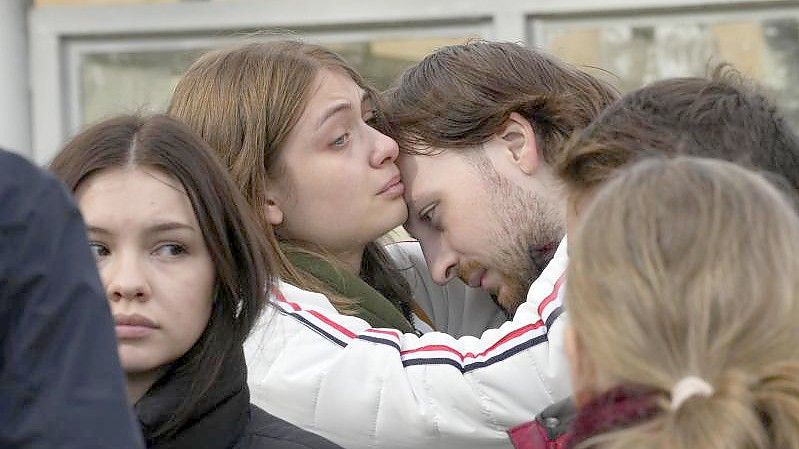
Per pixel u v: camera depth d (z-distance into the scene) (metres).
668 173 3.11
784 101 9.41
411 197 5.57
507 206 5.46
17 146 9.76
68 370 3.01
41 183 3.13
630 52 9.54
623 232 3.03
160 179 4.17
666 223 3.01
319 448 4.29
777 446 2.82
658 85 4.15
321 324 5.11
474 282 5.61
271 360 5.06
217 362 4.19
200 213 4.19
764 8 9.43
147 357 4.11
